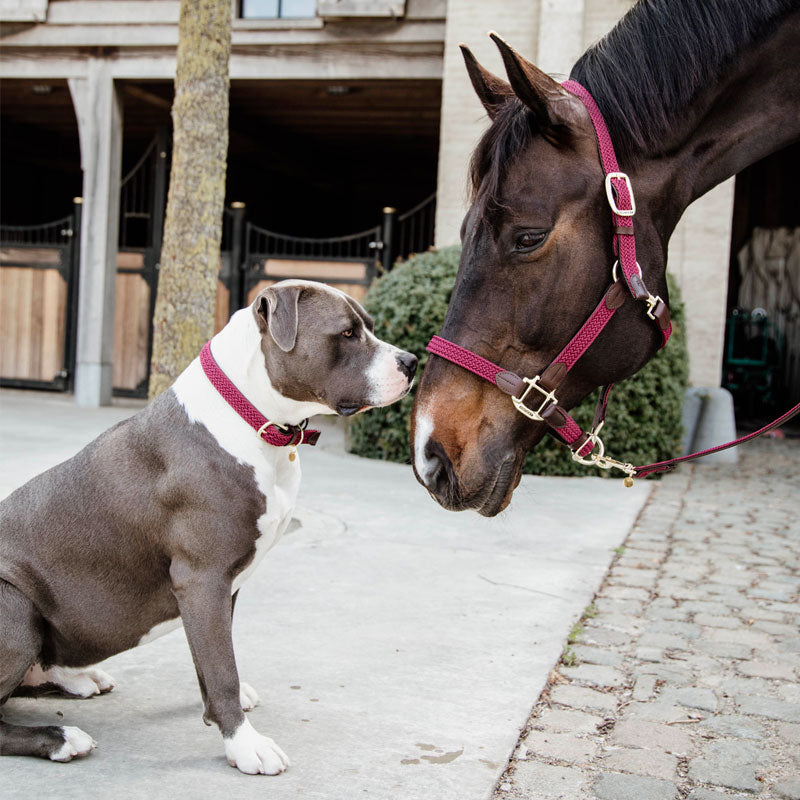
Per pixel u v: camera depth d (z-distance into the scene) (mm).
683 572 4496
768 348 12406
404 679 2928
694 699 2918
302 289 2225
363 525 5102
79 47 10016
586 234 1948
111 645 2355
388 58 9211
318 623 3441
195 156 5125
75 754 2234
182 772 2215
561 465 7074
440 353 2033
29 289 11125
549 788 2287
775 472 7871
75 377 10547
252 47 9523
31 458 6438
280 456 2307
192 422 2260
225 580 2234
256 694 2670
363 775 2252
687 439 8422
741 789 2314
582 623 3648
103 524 2262
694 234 8242
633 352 2029
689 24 2068
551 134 1938
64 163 16969
